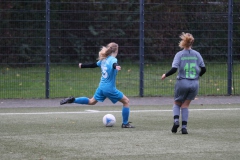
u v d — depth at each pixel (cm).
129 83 4834
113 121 3045
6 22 4581
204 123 3219
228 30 4866
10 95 4659
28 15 4616
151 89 4831
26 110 3881
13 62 4641
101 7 4816
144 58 4791
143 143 2467
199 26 4853
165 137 2656
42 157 2119
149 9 4775
